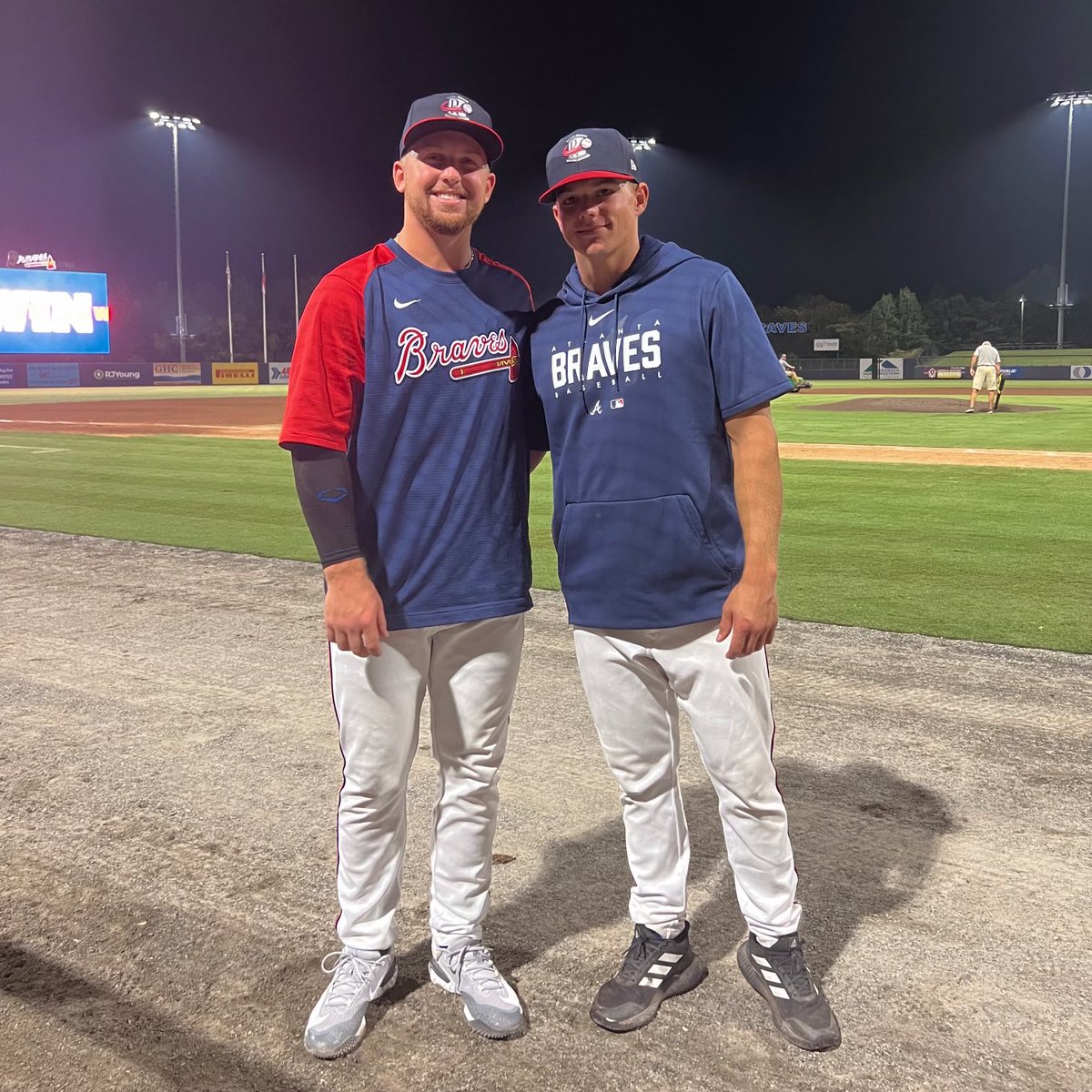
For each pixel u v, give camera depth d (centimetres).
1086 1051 210
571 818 321
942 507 914
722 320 205
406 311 212
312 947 252
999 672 454
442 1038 220
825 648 491
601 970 242
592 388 214
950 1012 223
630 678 226
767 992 223
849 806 323
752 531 208
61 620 566
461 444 217
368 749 224
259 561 725
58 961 246
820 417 2170
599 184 204
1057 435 1650
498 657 229
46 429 1998
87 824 319
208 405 3036
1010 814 317
